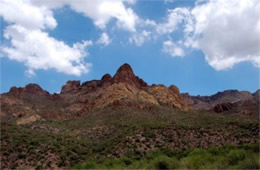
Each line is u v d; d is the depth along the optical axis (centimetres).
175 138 4403
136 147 4084
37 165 3484
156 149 4003
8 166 3488
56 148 3994
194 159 2734
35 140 4153
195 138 4384
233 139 4241
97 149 4316
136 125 5247
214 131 4619
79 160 3762
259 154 2461
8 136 4234
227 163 2442
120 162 3297
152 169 2709
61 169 3466
